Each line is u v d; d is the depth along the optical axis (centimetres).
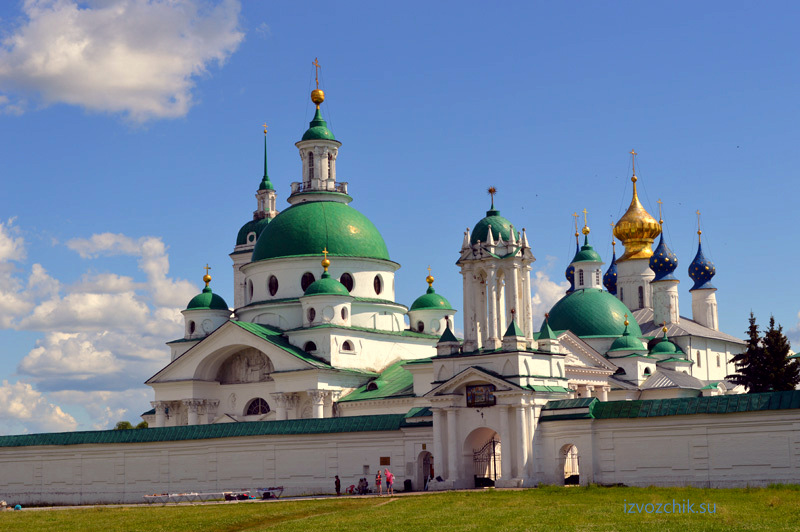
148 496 9300
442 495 7612
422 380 10675
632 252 15050
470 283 8950
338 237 12312
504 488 8188
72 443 10594
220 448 9869
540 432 8425
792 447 7294
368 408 11025
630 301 15012
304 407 11319
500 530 5169
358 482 9181
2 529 6525
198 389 11912
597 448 8125
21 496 10781
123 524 6562
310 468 9425
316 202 12706
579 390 11700
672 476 7744
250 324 11706
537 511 6038
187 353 11894
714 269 15725
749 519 5291
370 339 11912
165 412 12069
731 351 15212
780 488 6938
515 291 8819
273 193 16675
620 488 7531
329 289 11631
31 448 10794
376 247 12556
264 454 9644
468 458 8656
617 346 12462
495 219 9094
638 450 7925
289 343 11694
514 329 8494
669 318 14662
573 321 12975
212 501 8812
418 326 12988
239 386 11931
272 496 9169
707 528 4972
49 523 6881
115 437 10431
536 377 8544
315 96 13225
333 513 6606
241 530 6088
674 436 7775
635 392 12181
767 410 7394
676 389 12044
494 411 8488
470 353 8712
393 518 5997
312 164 13038
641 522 5316
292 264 12181
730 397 7650
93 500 10400
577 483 8444
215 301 12756
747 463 7450
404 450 9031
